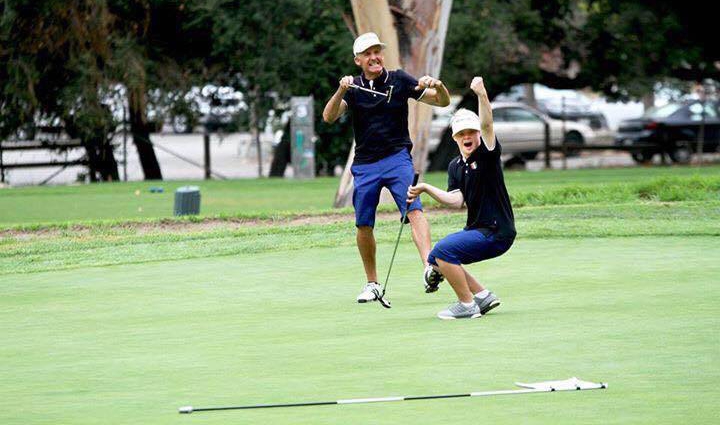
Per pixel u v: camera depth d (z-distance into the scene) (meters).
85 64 106.88
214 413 23.55
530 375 25.89
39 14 104.81
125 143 113.06
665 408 22.77
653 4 117.69
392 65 68.38
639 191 65.25
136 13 109.81
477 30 110.12
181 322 34.59
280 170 121.12
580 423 21.89
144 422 22.94
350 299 37.94
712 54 122.12
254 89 117.12
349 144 122.25
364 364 27.70
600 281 38.75
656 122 132.00
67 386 26.50
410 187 34.09
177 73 113.06
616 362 26.86
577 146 127.00
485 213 33.41
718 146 134.38
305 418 22.94
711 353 27.52
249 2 108.69
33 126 114.44
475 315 33.31
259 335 32.06
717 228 50.53
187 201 63.94
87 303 38.69
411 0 67.88
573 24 124.62
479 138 33.28
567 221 53.94
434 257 33.38
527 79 120.62
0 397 25.52
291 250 49.84
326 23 111.69
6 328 34.41
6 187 99.88
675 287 37.03
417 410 23.25
